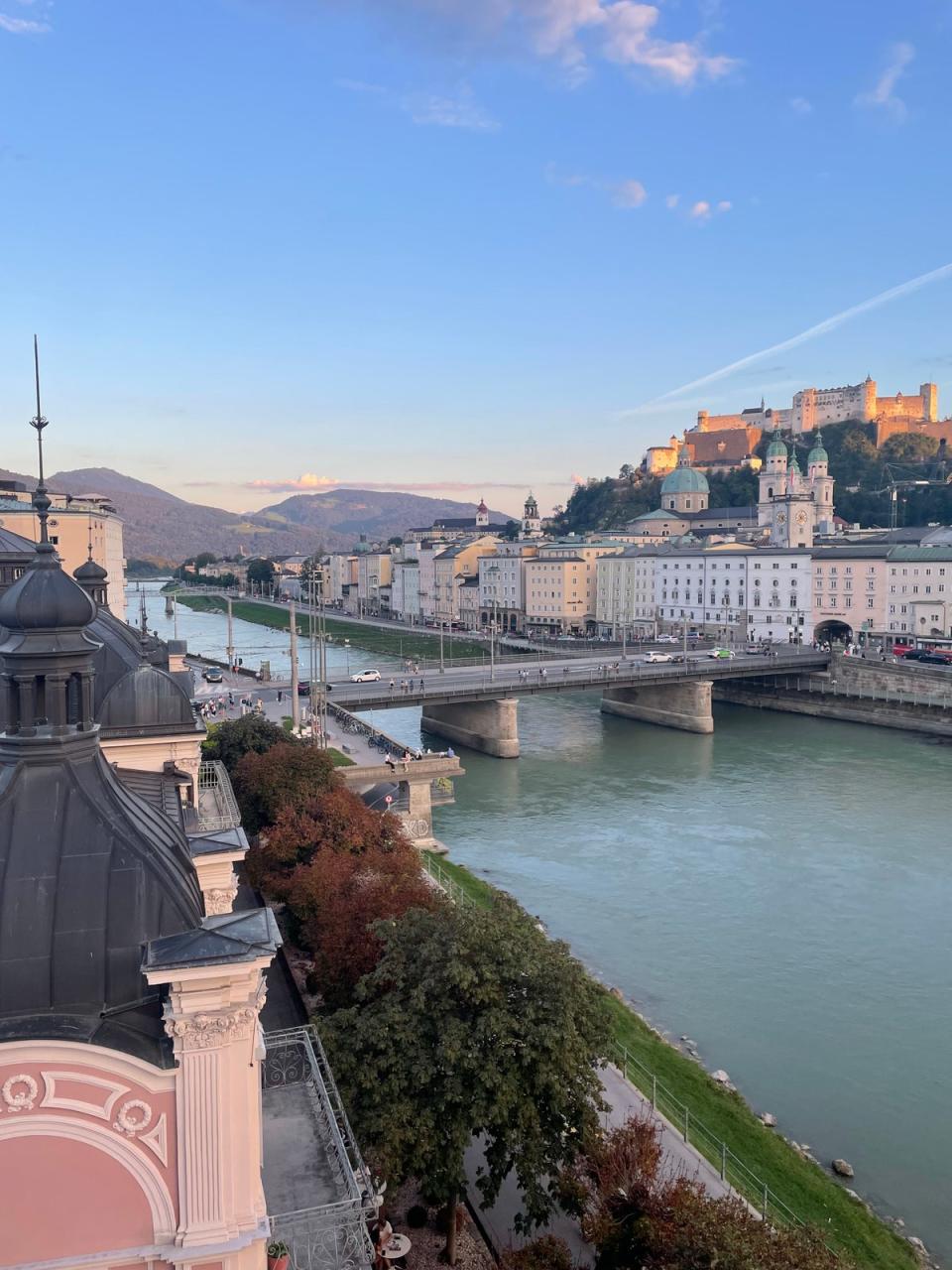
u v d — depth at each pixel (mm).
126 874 17359
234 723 76750
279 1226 20359
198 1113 16578
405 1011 29547
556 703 179500
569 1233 30375
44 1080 15883
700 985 59875
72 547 154625
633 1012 54938
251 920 17594
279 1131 24406
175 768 38469
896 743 137000
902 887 77000
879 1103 47281
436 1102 27781
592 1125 29438
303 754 64125
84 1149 16266
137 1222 16609
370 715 164000
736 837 90375
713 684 181750
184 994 16141
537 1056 28141
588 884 77875
